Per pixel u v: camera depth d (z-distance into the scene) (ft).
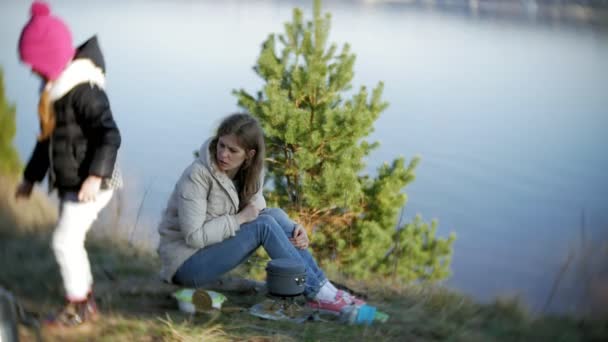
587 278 13.97
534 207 98.53
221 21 458.09
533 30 538.47
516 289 14.70
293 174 20.45
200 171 11.37
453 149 156.66
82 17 359.46
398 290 14.15
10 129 21.54
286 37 21.06
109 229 16.12
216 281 12.84
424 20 631.56
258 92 20.90
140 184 19.56
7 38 154.40
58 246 10.30
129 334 10.43
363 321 11.62
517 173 131.54
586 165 136.05
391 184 22.82
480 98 250.98
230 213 11.85
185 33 357.41
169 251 11.85
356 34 431.84
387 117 195.11
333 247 21.34
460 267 56.90
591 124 197.16
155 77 208.64
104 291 12.10
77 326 10.52
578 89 282.15
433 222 28.19
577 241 14.98
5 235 15.34
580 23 546.67
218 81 211.20
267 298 12.58
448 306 13.24
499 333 12.16
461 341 11.46
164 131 131.03
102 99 9.95
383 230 22.85
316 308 12.00
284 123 19.76
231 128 11.27
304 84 20.39
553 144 166.91
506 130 189.16
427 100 232.73
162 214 12.55
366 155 22.21
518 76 323.16
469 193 113.80
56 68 9.66
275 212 12.53
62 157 9.95
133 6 549.54
